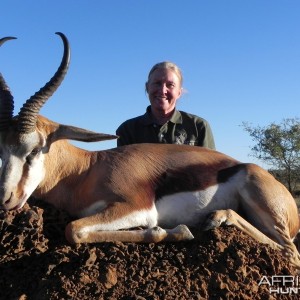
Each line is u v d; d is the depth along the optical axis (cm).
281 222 129
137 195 125
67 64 123
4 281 112
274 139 675
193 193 131
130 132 190
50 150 128
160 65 183
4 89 122
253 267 117
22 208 121
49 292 103
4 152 120
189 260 115
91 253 111
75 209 129
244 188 132
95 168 131
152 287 106
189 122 188
